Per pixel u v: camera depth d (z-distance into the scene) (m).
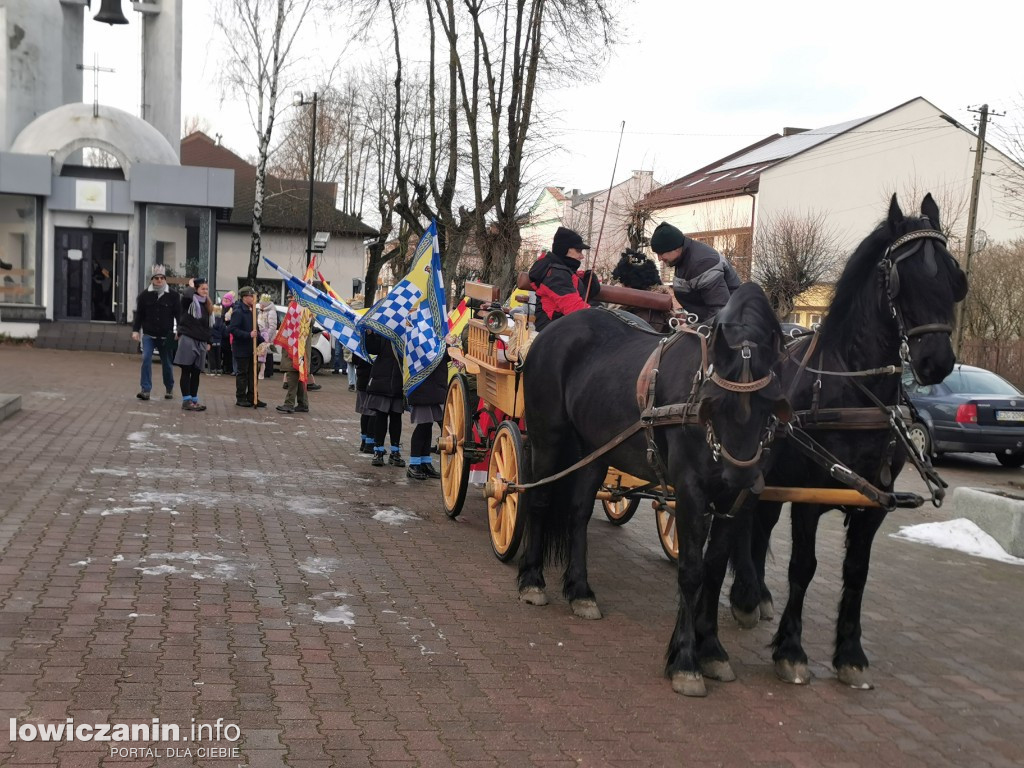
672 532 7.38
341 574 6.44
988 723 4.65
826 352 5.02
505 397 7.18
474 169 22.09
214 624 5.24
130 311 28.56
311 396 18.95
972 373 15.80
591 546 7.93
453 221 23.12
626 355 5.61
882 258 4.81
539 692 4.67
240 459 10.77
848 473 4.71
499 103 21.78
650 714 4.50
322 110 42.16
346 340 11.22
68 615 5.18
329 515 8.23
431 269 9.54
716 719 4.50
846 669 5.03
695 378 4.67
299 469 10.43
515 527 6.66
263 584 6.05
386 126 32.34
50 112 28.61
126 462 9.94
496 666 4.98
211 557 6.55
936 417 15.07
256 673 4.61
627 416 5.30
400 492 9.54
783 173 42.38
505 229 21.94
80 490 8.37
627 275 8.22
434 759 3.89
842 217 42.66
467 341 8.99
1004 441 14.74
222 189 28.69
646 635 5.65
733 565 5.91
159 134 29.77
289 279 11.34
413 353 9.55
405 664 4.91
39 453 10.03
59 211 27.97
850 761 4.15
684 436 4.68
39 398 14.83
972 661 5.56
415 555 7.11
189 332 14.62
